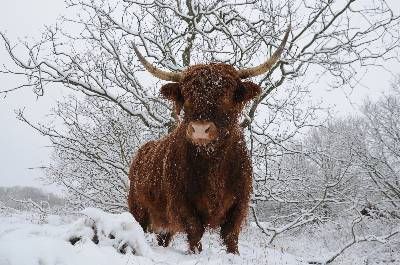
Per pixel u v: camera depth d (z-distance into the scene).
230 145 5.67
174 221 5.91
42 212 10.63
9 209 12.13
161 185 6.34
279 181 11.59
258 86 5.70
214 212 5.80
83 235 4.67
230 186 5.83
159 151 6.58
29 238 3.86
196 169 5.66
